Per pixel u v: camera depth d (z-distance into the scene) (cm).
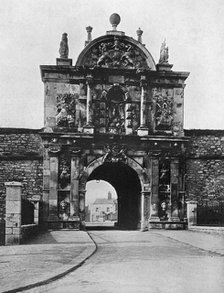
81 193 3588
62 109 3631
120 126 3703
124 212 4447
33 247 2175
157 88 3772
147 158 3694
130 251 2052
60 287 1202
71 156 3603
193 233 3161
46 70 3647
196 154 3828
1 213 3581
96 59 3712
